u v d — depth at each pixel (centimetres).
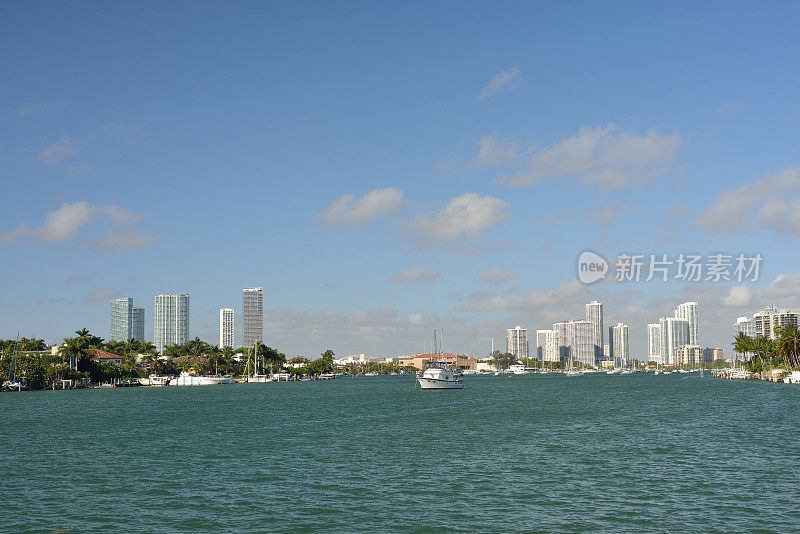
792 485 5053
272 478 5631
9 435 8969
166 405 15275
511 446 7331
